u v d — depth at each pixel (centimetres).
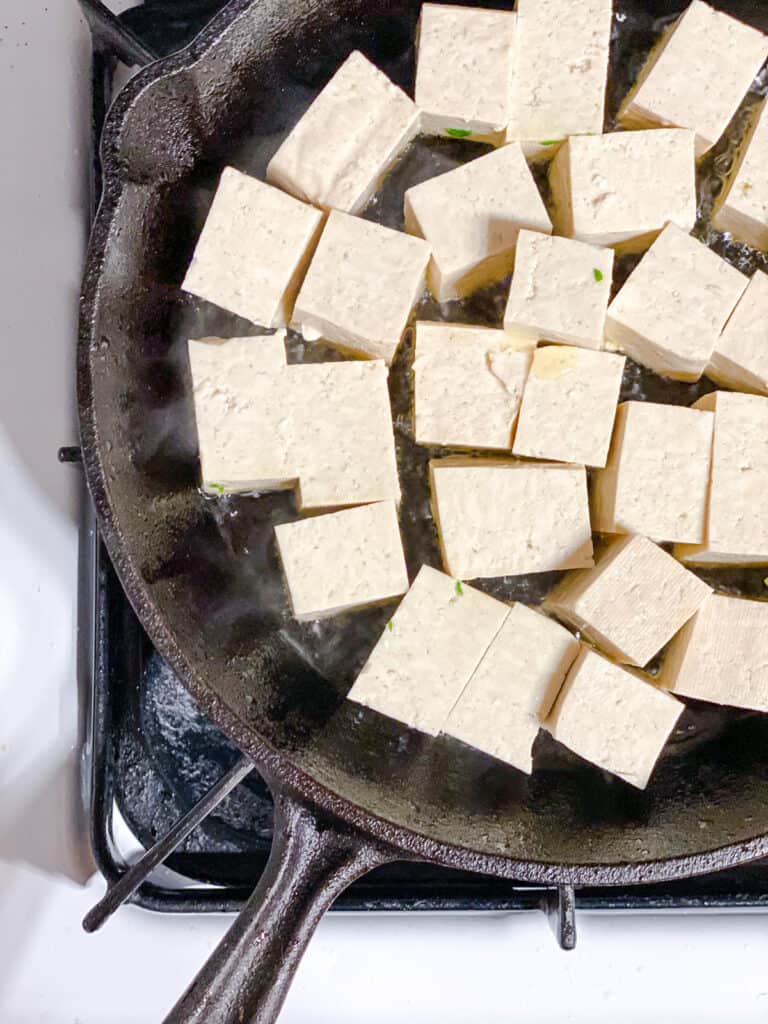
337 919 29
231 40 25
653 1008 29
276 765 22
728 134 30
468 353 28
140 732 29
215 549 28
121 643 29
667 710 26
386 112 28
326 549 27
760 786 26
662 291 27
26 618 29
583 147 28
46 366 30
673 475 27
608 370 27
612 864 23
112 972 29
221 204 27
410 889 28
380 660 27
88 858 29
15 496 29
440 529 27
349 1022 29
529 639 27
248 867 28
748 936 29
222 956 21
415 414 28
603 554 29
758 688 27
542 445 28
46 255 30
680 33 28
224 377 27
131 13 30
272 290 27
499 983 29
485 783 27
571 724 26
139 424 26
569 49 28
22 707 29
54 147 30
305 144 28
